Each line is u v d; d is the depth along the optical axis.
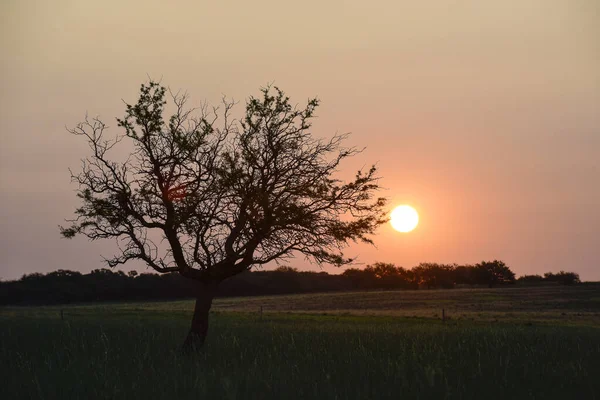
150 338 30.52
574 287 156.75
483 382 15.33
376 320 61.09
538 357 20.88
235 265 25.72
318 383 15.02
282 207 24.92
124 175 25.52
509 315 75.62
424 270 193.88
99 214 25.02
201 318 25.47
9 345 26.89
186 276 25.59
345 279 186.62
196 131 25.41
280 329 38.59
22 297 134.12
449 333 33.59
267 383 14.81
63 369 18.42
